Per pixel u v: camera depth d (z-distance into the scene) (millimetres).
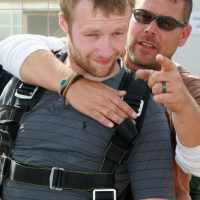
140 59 4406
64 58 3713
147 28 4320
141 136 3250
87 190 3158
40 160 3238
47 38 4148
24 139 3355
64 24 3314
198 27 12391
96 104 3225
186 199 3971
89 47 3107
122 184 3332
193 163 3186
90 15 3041
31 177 3211
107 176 3174
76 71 3422
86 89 3287
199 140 3078
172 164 3434
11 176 3311
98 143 3221
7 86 3758
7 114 3533
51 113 3346
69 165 3191
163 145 3262
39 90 3486
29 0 16938
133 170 3262
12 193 3273
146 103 3297
